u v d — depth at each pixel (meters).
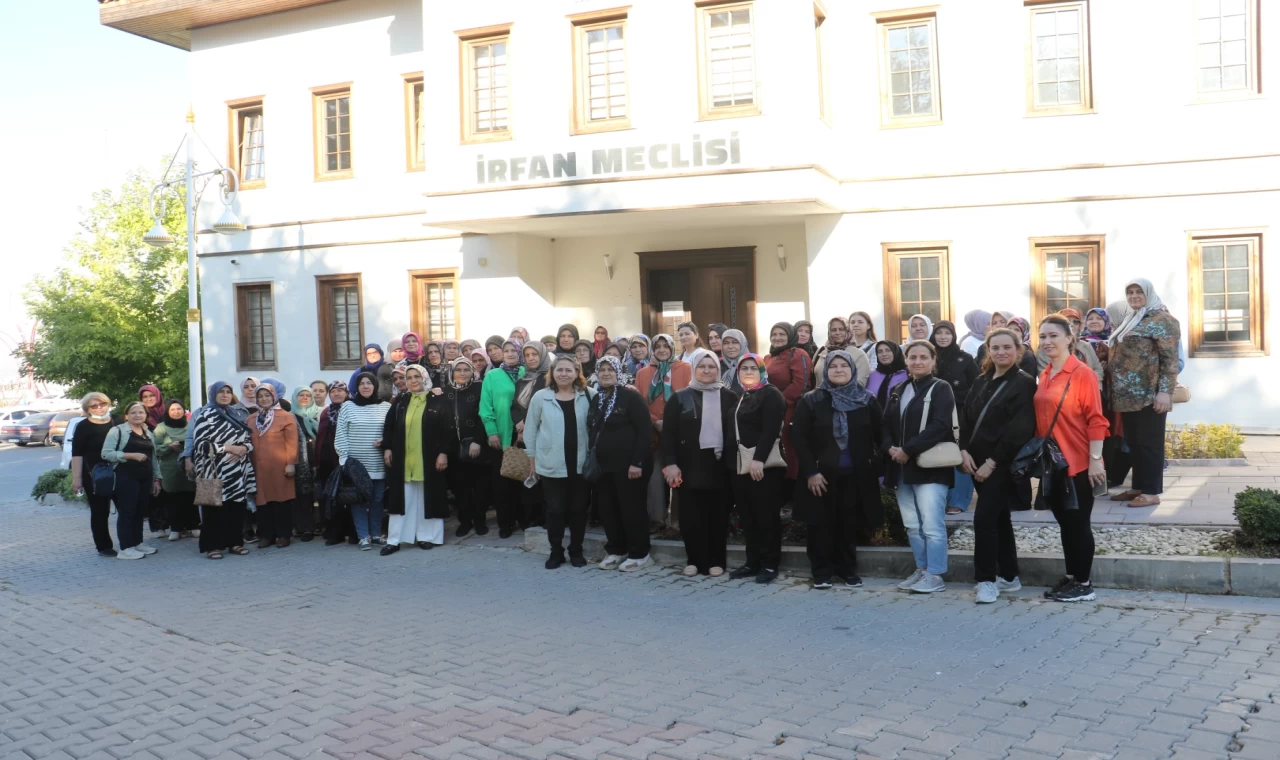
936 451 6.94
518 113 13.78
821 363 8.17
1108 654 5.53
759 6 12.50
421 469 9.88
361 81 16.66
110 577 9.56
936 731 4.55
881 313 13.69
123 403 24.55
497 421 9.76
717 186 12.80
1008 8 13.12
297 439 10.67
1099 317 9.25
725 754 4.43
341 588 8.44
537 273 15.97
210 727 5.18
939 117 13.45
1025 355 7.48
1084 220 13.01
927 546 7.14
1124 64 12.82
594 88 13.55
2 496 18.77
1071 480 6.55
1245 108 12.43
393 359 12.28
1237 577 6.63
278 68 17.30
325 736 4.93
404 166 16.39
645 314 15.77
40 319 25.08
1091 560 6.69
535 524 10.32
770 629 6.48
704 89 12.86
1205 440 10.73
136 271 26.64
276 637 6.93
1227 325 12.71
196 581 9.12
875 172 13.63
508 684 5.61
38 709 5.65
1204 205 12.62
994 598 6.80
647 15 13.04
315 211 17.14
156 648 6.82
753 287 15.08
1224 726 4.43
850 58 13.65
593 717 4.99
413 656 6.27
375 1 16.45
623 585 7.98
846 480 7.42
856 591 7.36
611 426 8.41
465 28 14.08
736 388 8.48
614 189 13.28
